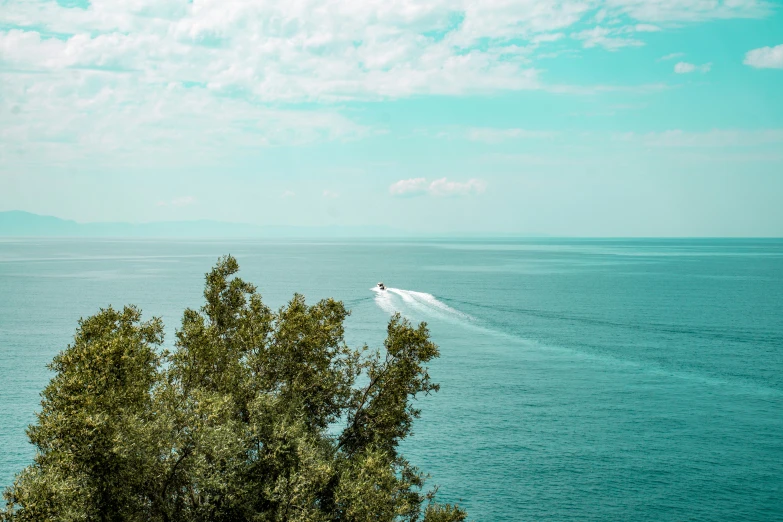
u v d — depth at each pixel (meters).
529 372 79.12
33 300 149.62
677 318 124.31
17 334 101.56
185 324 25.73
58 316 122.31
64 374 21.17
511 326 115.19
